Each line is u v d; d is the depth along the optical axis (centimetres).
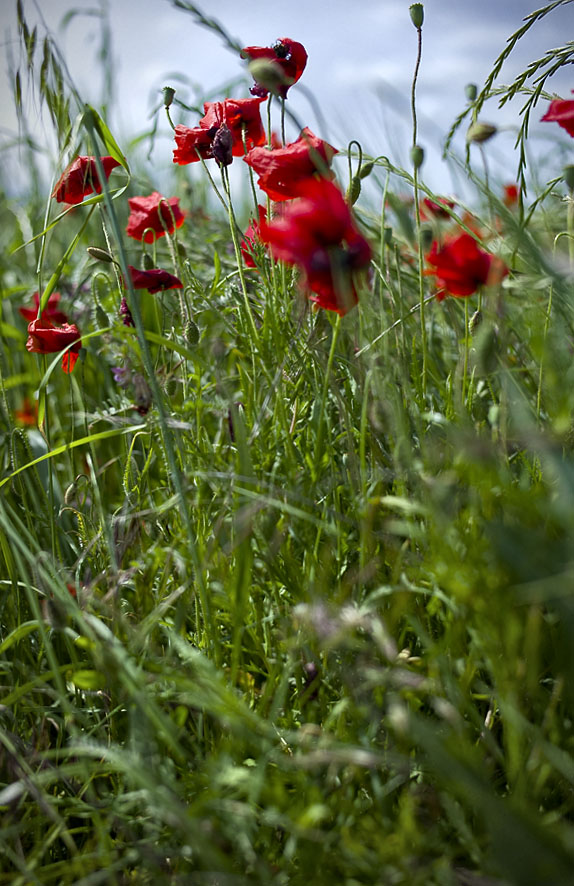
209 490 99
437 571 79
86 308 133
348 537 93
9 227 185
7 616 102
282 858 78
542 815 80
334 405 103
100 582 101
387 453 95
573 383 81
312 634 84
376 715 79
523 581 77
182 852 79
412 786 81
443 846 78
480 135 97
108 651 81
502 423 85
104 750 77
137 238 111
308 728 80
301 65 102
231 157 101
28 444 107
